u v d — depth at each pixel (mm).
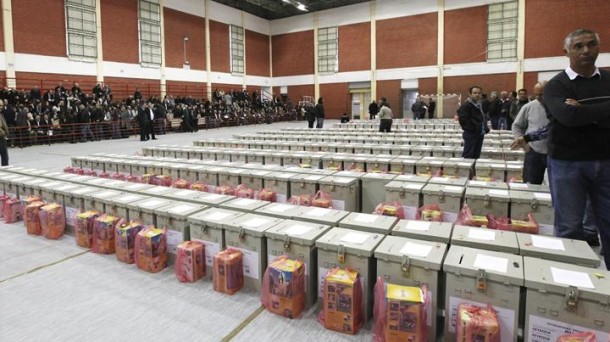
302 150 8070
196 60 23266
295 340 2369
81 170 6457
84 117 14500
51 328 2531
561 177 2611
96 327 2537
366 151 7371
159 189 4367
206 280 3137
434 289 2277
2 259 3629
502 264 2191
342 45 26344
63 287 3074
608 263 2596
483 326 1972
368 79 25547
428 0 23172
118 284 3109
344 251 2521
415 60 23922
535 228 3135
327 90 27266
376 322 2365
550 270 2107
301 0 26094
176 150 7605
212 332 2465
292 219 3213
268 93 29312
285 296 2586
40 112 13945
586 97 2436
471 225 3277
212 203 3686
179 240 3354
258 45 28094
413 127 14258
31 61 15648
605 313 1857
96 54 17891
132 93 19609
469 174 5109
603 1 19031
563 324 1953
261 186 4855
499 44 21562
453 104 22953
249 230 2887
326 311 2461
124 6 19047
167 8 21328
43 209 4160
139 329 2508
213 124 21438
